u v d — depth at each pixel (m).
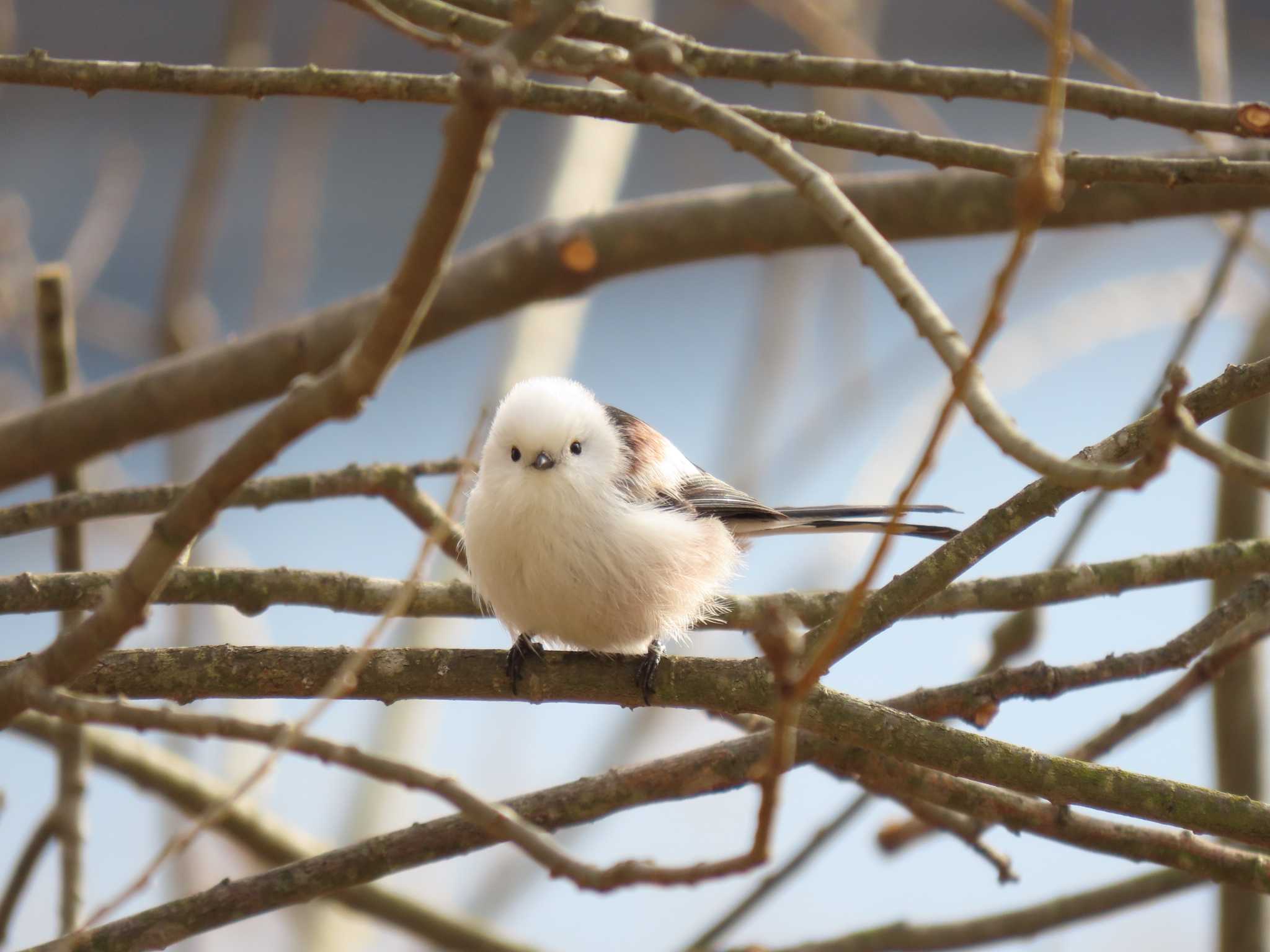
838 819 9.60
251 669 6.89
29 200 21.20
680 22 14.21
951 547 6.45
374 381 4.77
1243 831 6.38
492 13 7.11
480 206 22.98
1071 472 4.46
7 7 11.59
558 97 6.84
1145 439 6.48
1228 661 7.81
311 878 6.77
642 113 6.81
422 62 22.00
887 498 12.66
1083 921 8.94
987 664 9.76
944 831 8.40
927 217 10.41
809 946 8.98
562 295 10.72
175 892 11.09
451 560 9.80
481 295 10.61
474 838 6.86
